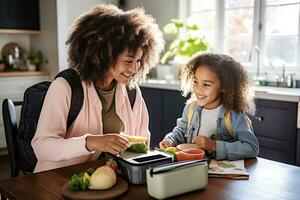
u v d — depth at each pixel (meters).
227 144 1.29
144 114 1.61
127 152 1.14
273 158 2.62
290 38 3.13
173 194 0.94
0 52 4.36
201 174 0.98
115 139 1.15
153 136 3.54
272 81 3.19
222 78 1.42
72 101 1.30
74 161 1.31
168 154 1.13
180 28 3.85
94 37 1.30
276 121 2.57
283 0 3.14
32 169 1.46
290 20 3.11
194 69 1.48
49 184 1.05
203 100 1.46
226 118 1.43
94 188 0.97
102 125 1.40
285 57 3.19
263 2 3.27
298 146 2.46
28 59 4.36
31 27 4.25
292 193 0.97
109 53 1.29
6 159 3.87
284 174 1.12
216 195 0.96
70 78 1.32
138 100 1.56
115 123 1.46
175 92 3.24
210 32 3.81
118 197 0.94
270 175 1.11
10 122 1.50
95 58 1.30
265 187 1.01
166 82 3.41
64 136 1.31
